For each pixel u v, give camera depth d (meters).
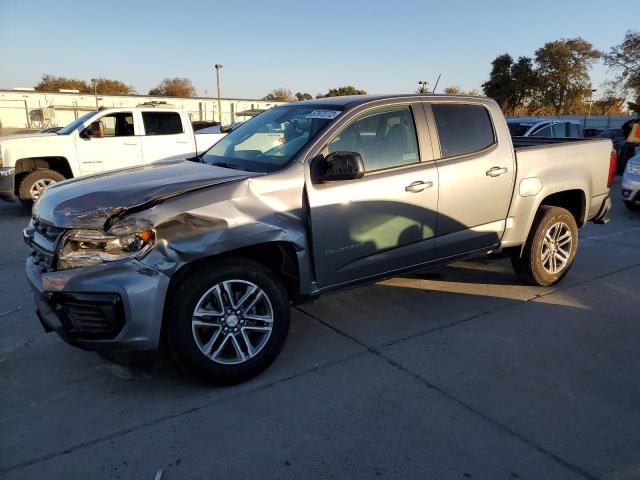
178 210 3.24
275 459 2.81
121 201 3.24
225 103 62.75
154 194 3.30
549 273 5.36
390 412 3.23
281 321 3.66
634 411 3.24
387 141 4.20
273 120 4.53
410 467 2.74
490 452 2.86
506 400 3.35
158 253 3.16
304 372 3.71
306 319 4.64
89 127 10.31
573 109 56.12
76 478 2.68
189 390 3.49
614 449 2.88
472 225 4.69
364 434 3.01
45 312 3.37
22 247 7.30
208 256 3.35
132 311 3.11
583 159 5.43
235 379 3.51
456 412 3.22
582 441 2.95
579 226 5.68
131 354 3.23
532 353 4.00
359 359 3.90
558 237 5.36
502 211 4.88
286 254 3.73
